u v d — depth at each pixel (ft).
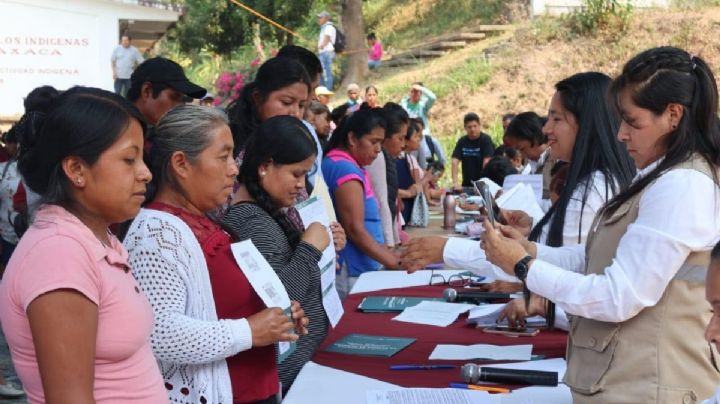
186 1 65.92
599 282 7.45
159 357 7.68
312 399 9.04
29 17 44.62
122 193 6.31
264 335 8.00
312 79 13.94
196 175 8.25
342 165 14.90
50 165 6.20
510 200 13.08
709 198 7.18
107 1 45.83
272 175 9.75
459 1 71.05
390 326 12.03
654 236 7.19
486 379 9.44
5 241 19.40
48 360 5.81
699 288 7.33
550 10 59.47
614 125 10.01
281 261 9.61
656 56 7.42
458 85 54.80
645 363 7.41
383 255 15.03
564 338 11.20
